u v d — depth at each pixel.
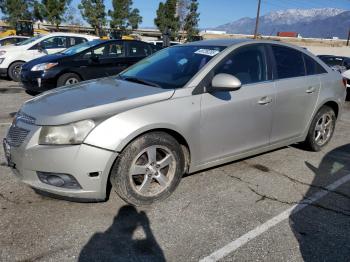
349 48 51.69
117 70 9.09
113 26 34.53
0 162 4.44
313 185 4.19
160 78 4.03
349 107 9.38
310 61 5.04
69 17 34.81
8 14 35.16
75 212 3.37
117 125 3.18
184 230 3.17
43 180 3.23
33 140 3.17
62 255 2.79
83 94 3.64
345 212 3.60
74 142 3.10
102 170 3.15
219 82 3.62
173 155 3.56
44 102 3.52
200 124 3.69
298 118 4.77
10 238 2.95
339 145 5.74
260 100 4.17
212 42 4.50
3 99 8.40
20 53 11.23
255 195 3.86
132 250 2.88
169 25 36.06
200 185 4.02
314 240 3.10
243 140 4.14
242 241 3.05
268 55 4.47
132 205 3.53
